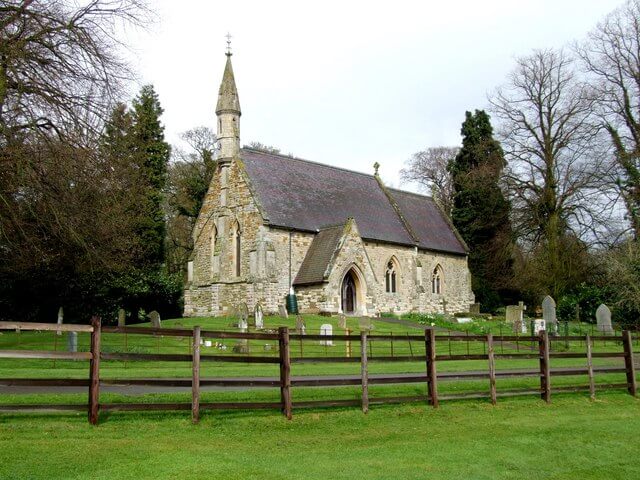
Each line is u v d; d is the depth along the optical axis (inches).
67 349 898.1
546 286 1911.9
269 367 831.7
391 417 565.6
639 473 475.2
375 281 1667.1
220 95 1742.1
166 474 379.2
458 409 617.3
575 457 502.9
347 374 760.3
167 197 2573.8
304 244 1657.2
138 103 2000.5
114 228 1192.8
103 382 463.8
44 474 365.4
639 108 1753.2
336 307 1555.1
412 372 808.3
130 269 1622.8
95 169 997.8
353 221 1636.3
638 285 1537.9
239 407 506.9
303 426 514.0
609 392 770.2
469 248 2310.5
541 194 1844.2
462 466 450.6
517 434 552.1
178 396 561.9
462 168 2411.4
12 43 868.6
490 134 2384.4
